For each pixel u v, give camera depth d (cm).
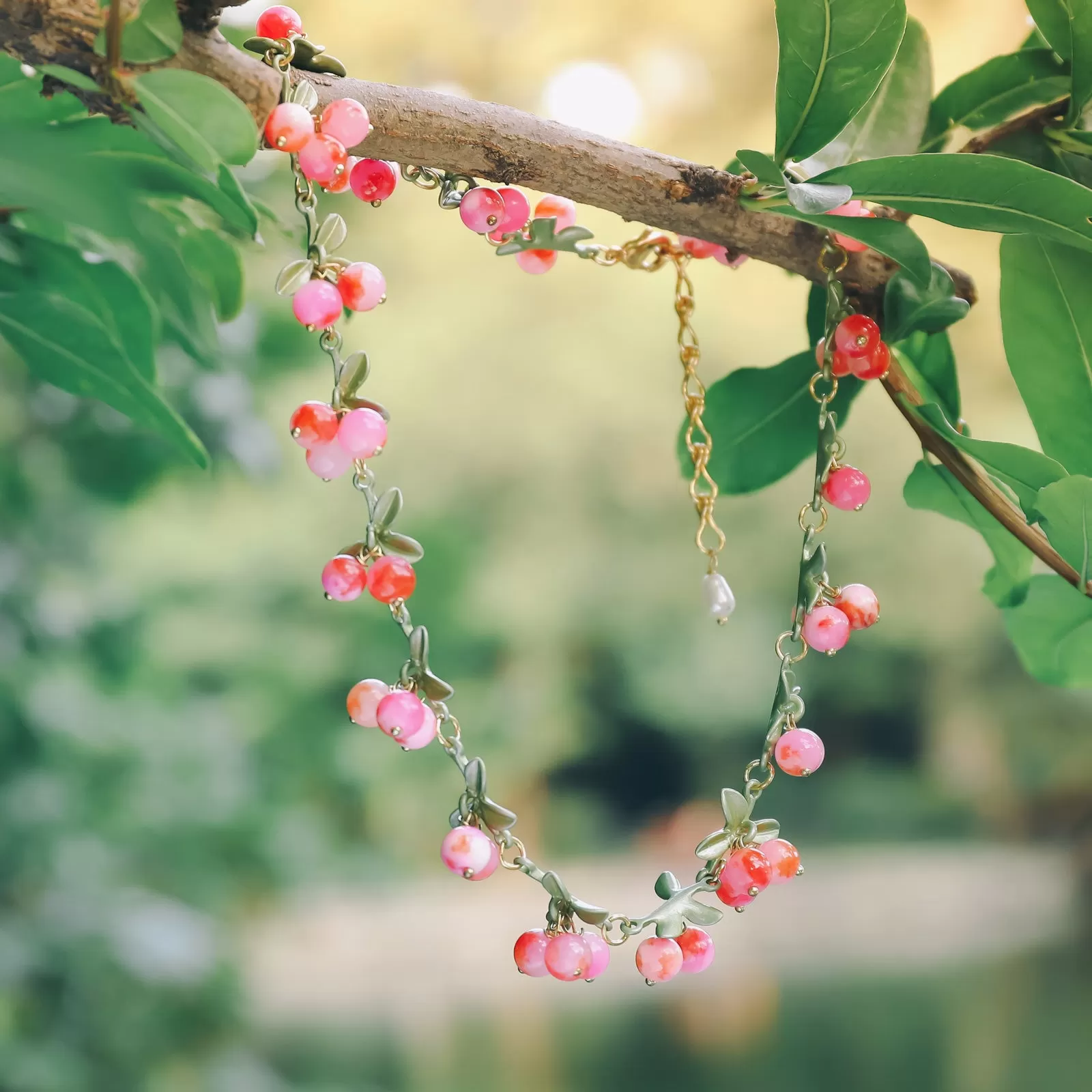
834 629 54
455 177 53
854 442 522
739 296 478
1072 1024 324
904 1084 277
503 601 568
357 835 386
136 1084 121
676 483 565
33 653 115
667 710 639
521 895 532
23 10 48
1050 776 612
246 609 365
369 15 436
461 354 549
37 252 54
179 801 143
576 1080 288
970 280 56
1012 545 58
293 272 51
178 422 55
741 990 387
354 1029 335
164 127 48
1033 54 56
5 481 103
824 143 52
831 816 649
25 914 117
